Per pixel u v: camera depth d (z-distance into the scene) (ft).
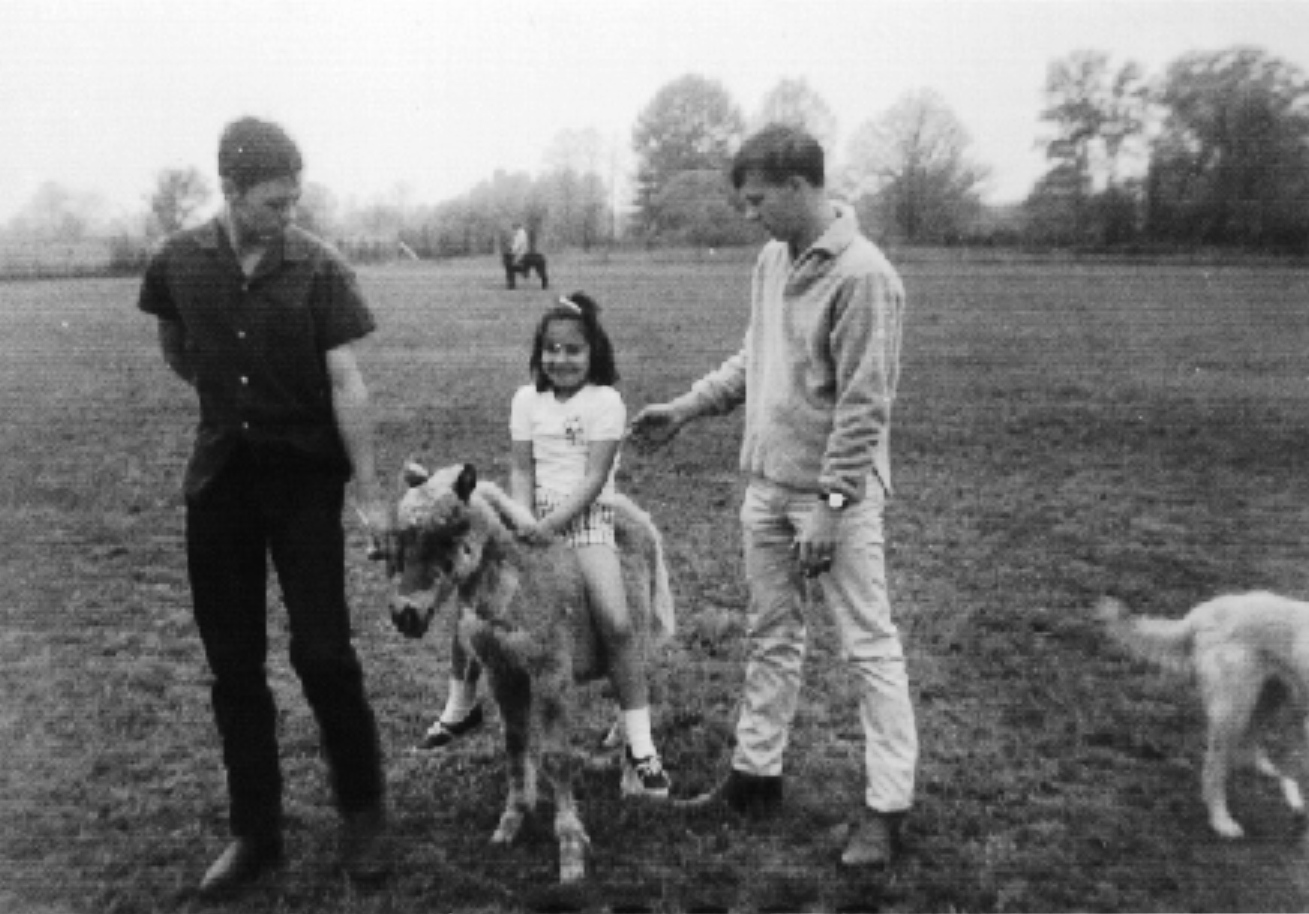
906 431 40.40
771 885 13.11
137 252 110.63
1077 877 13.37
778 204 13.60
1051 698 18.48
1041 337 65.77
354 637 20.98
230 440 12.71
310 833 14.26
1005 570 25.21
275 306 12.44
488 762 16.34
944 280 99.04
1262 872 13.57
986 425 41.45
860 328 13.17
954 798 15.25
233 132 12.17
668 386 48.98
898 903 12.82
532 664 13.47
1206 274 98.48
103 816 14.64
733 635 21.11
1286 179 100.37
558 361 14.49
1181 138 102.78
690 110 161.27
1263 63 97.45
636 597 15.15
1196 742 17.02
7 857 13.62
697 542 26.86
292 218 12.84
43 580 24.20
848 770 16.06
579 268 131.23
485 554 13.16
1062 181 111.75
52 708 17.92
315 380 12.77
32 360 58.29
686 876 13.29
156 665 19.67
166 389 49.34
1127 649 20.52
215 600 13.02
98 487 32.07
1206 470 34.83
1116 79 106.01
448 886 13.05
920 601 23.13
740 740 14.92
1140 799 15.31
